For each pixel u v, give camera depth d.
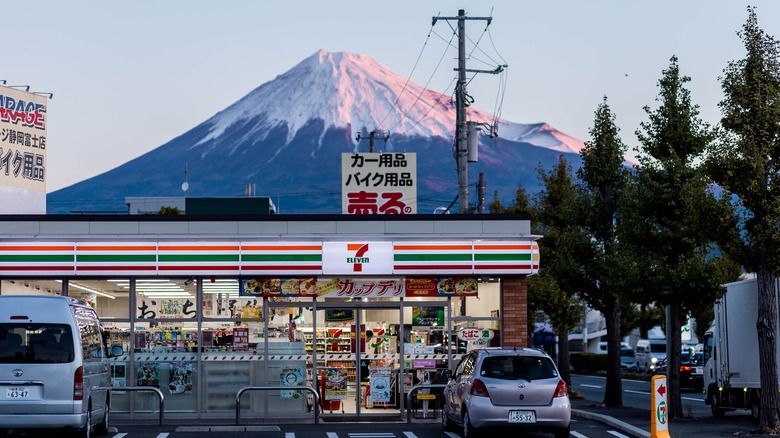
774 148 18.80
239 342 23.16
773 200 18.31
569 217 28.12
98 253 22.39
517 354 17.61
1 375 15.74
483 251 22.86
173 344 23.09
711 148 19.03
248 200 31.20
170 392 22.97
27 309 16.06
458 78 32.09
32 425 15.69
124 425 21.12
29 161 38.22
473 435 17.48
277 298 23.31
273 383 23.14
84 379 16.11
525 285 23.48
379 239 22.77
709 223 19.06
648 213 22.94
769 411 18.73
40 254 22.33
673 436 18.39
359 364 23.31
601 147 27.92
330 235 22.94
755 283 21.47
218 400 23.02
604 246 27.92
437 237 22.83
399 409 23.25
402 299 23.42
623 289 23.19
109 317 23.06
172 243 22.48
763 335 18.78
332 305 23.39
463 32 32.22
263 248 22.59
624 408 26.94
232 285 23.23
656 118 23.61
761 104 18.72
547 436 18.98
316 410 21.41
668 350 27.69
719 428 20.17
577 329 72.06
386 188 29.34
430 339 23.41
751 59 19.03
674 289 22.44
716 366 24.53
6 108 37.41
